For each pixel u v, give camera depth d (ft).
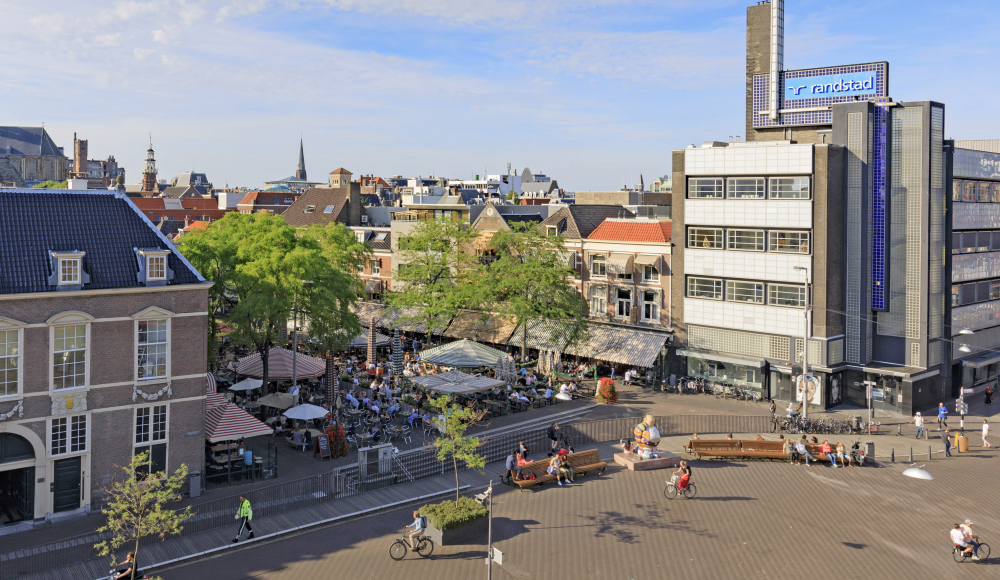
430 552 109.60
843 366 204.95
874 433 183.21
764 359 207.41
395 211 426.92
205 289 133.18
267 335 170.50
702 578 102.68
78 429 122.31
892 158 201.77
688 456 161.48
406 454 142.61
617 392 215.31
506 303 229.04
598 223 261.44
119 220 132.26
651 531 118.83
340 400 180.55
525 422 180.55
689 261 221.25
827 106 229.04
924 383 202.80
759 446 160.86
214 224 212.84
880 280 205.16
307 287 175.01
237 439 151.64
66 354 120.78
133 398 126.52
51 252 120.26
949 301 209.56
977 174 220.84
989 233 229.04
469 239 263.49
